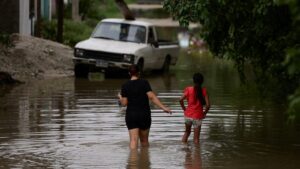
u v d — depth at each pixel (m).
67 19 68.81
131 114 22.23
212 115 29.56
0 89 37.56
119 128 25.98
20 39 47.16
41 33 58.53
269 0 20.53
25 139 23.88
